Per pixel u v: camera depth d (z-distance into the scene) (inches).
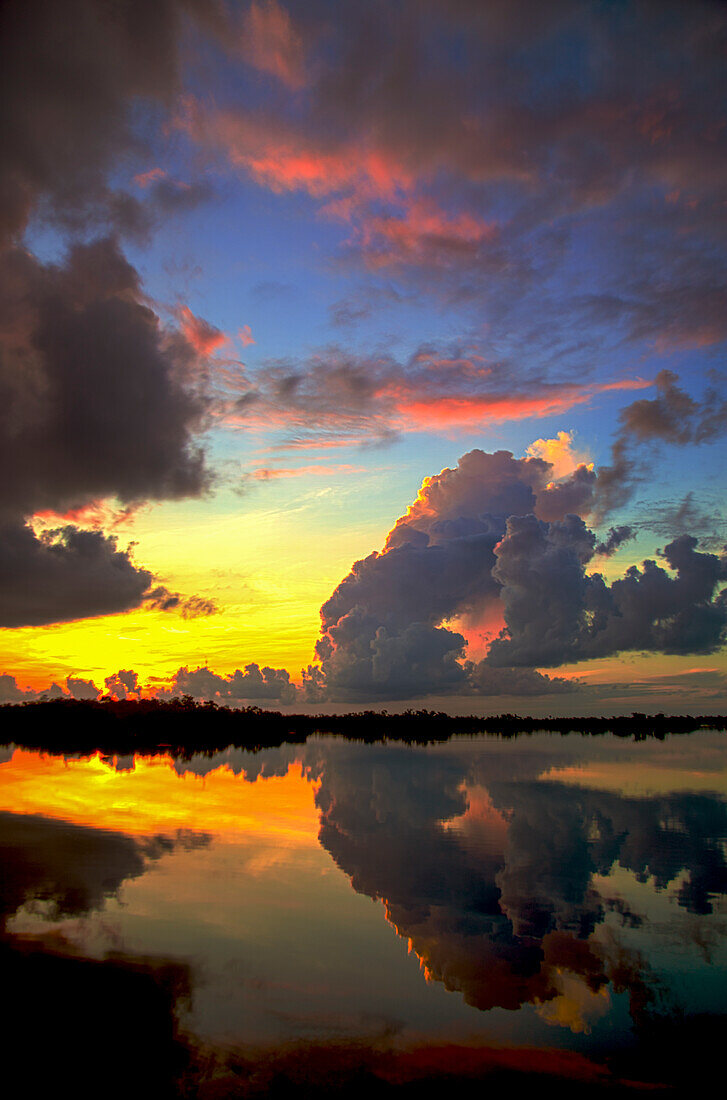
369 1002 539.8
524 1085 436.8
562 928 719.1
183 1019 502.6
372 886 855.1
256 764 2672.2
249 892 808.9
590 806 1615.4
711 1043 490.9
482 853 1071.6
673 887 883.4
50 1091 420.2
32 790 1691.7
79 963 592.4
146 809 1396.4
